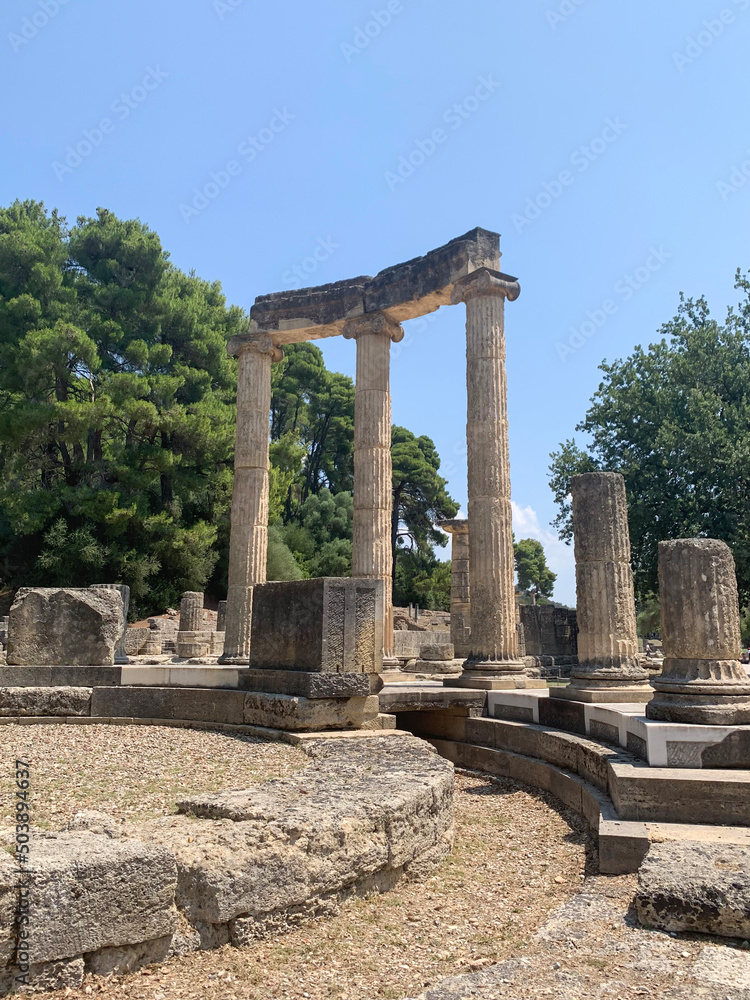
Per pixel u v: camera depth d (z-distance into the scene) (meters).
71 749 8.98
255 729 10.16
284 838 4.93
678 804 6.74
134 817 6.01
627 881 5.75
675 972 3.87
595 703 10.00
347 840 5.27
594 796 7.82
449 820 6.96
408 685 14.93
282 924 4.72
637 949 4.19
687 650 8.02
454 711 13.06
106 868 4.02
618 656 10.38
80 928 3.88
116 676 11.71
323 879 5.01
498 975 3.86
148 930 4.15
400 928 4.97
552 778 9.64
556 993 3.63
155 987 3.95
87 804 6.45
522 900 5.67
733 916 4.36
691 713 7.66
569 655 26.31
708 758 7.28
